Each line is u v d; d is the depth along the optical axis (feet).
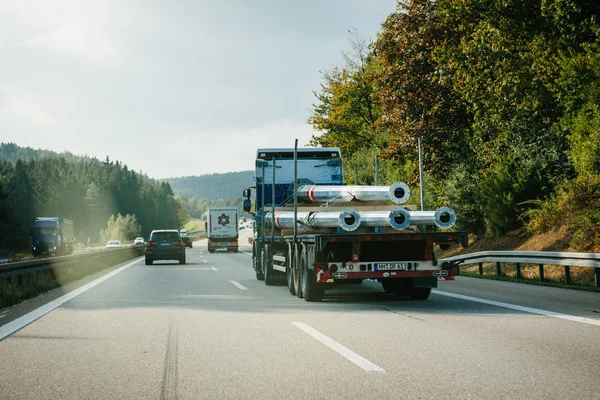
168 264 106.32
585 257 46.73
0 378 19.58
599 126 60.64
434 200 100.22
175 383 18.71
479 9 71.87
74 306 39.78
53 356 23.12
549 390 17.22
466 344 24.49
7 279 49.49
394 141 105.40
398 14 101.19
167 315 34.71
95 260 89.25
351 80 178.91
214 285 57.11
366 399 16.58
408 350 23.43
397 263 37.93
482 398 16.49
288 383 18.52
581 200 64.44
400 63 101.96
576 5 63.41
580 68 61.62
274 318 32.96
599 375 18.99
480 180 89.81
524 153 79.10
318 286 40.78
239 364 21.34
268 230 55.11
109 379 19.34
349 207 41.37
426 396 16.79
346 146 181.06
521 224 81.66
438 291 47.37
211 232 181.47
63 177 633.61
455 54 81.82
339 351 23.43
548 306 36.40
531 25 68.80
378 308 37.17
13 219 323.78
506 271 66.85
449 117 99.60
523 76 69.72
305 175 60.75
